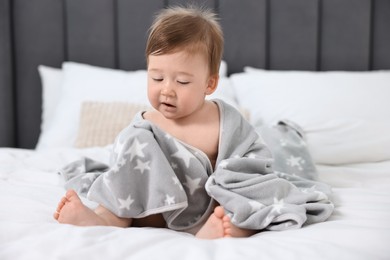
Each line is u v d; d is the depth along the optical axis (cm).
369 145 158
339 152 158
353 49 223
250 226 97
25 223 92
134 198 98
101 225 97
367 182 142
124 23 227
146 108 185
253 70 217
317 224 98
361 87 188
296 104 184
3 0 223
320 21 223
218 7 224
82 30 228
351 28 222
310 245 81
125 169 98
